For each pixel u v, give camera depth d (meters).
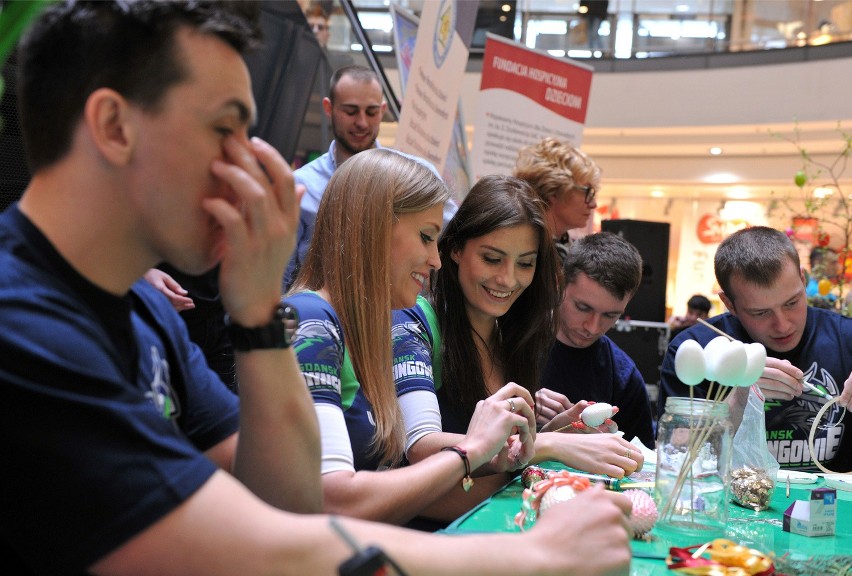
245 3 0.82
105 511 0.68
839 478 1.78
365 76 3.20
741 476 1.51
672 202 12.35
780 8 9.69
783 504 1.52
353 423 1.46
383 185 1.51
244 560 0.71
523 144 4.27
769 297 2.20
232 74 0.80
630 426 2.55
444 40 3.23
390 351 1.52
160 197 0.79
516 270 1.89
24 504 0.69
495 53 4.14
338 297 1.49
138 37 0.75
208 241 0.84
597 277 2.32
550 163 2.90
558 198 2.90
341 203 1.52
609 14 10.17
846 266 4.16
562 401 2.08
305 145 3.75
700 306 7.32
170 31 0.76
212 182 0.82
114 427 0.70
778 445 2.25
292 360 0.99
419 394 1.66
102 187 0.78
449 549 0.79
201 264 0.85
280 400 0.97
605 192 12.57
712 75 9.98
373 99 3.20
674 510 1.29
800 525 1.30
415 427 1.62
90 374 0.72
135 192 0.78
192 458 0.73
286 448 0.98
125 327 0.85
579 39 10.24
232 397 1.14
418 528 1.55
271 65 3.38
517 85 4.20
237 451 1.00
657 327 4.54
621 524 0.91
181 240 0.82
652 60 10.17
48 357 0.70
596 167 2.99
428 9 3.01
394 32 3.61
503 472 1.62
